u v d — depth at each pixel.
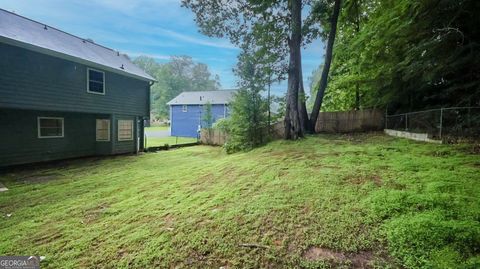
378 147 6.23
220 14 9.89
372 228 2.47
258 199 3.54
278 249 2.41
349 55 12.97
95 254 2.74
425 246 2.12
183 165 8.45
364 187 3.42
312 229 2.61
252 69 10.84
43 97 8.65
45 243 3.11
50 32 10.22
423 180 3.40
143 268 2.41
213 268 2.29
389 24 8.12
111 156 11.64
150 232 3.07
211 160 9.03
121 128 12.37
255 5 9.51
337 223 2.64
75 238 3.19
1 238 3.31
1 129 8.71
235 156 8.06
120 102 11.98
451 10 6.54
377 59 9.54
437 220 2.34
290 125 9.41
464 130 6.35
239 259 2.35
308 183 3.87
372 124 12.43
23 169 8.57
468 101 7.35
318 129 13.16
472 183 3.08
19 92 7.97
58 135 10.52
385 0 8.66
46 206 4.63
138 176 7.00
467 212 2.42
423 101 9.66
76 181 6.70
